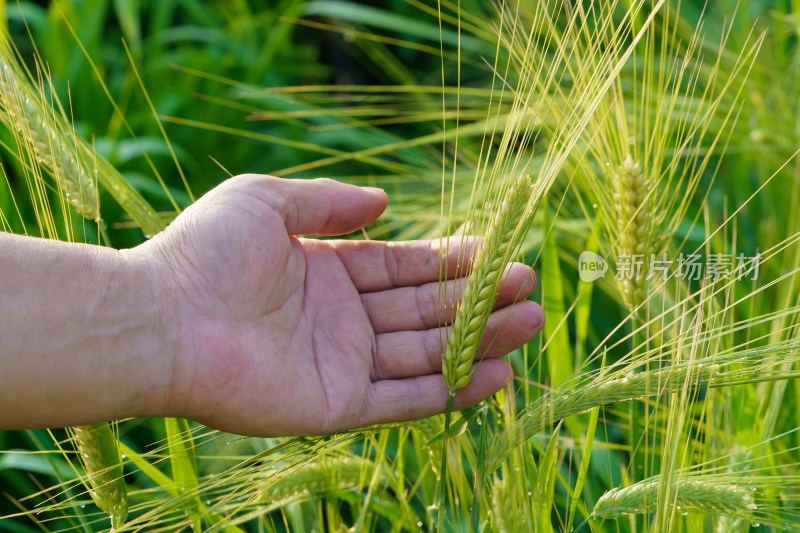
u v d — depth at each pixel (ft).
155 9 4.81
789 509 2.09
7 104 2.08
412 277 2.09
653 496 1.96
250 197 1.99
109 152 3.42
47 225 2.08
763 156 2.89
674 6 3.49
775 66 3.26
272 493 2.12
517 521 1.95
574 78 2.08
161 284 1.94
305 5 4.13
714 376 1.92
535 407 1.97
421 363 2.04
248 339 1.96
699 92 3.07
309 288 2.07
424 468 2.19
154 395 1.93
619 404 2.32
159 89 4.22
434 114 2.91
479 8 4.08
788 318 2.25
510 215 1.88
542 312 2.00
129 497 2.46
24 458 2.45
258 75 4.31
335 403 2.01
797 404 2.29
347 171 4.29
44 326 1.87
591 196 2.31
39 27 3.81
